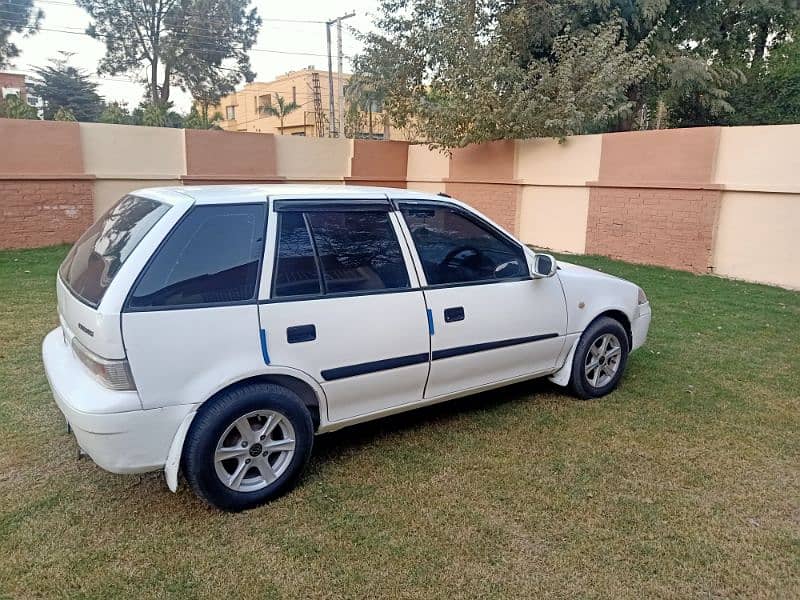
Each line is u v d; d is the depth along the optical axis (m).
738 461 3.60
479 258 3.89
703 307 7.46
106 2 33.59
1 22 32.31
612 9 15.83
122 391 2.65
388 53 15.63
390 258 3.47
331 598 2.42
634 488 3.27
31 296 7.24
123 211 3.32
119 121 31.84
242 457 2.99
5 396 4.29
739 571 2.61
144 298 2.68
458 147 13.94
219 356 2.85
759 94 17.92
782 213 8.71
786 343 6.00
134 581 2.49
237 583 2.49
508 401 4.51
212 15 35.62
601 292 4.55
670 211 10.07
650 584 2.53
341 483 3.29
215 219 2.94
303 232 3.18
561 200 12.13
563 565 2.64
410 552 2.71
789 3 17.77
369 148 15.32
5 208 10.79
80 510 2.97
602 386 4.59
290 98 49.88
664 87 17.41
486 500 3.14
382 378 3.42
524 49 15.50
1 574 2.50
